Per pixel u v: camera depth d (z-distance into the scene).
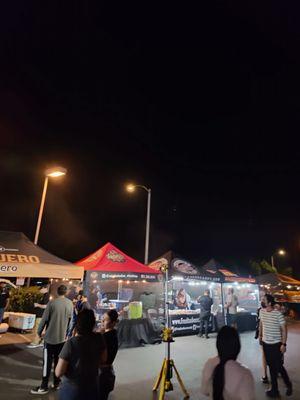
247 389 2.38
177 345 10.49
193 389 6.21
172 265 12.62
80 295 10.33
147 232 18.84
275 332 6.11
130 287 13.54
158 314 11.88
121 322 9.95
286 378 6.12
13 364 7.39
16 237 8.21
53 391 5.76
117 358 8.58
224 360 2.59
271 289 20.50
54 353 5.94
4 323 11.60
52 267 7.82
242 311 15.04
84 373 3.48
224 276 14.67
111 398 5.64
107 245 11.57
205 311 12.16
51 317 6.02
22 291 13.61
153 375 7.08
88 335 3.71
